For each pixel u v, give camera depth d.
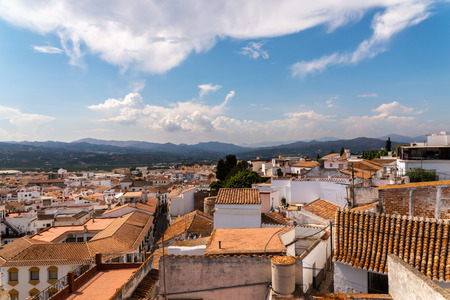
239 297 13.24
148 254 28.08
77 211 81.19
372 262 14.35
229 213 28.95
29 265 36.53
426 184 19.61
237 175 73.31
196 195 78.56
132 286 17.78
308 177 41.84
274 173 81.31
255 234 17.59
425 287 9.23
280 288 11.86
